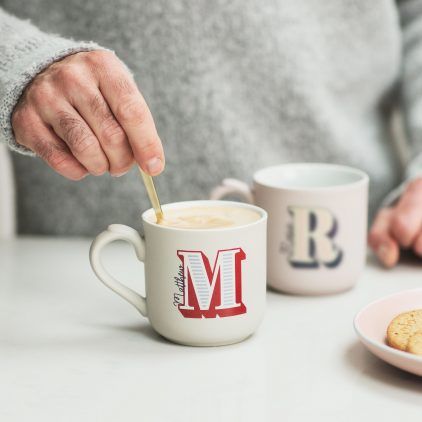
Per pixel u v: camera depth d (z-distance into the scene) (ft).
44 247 3.65
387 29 3.98
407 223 3.35
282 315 2.96
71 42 2.88
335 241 3.05
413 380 2.57
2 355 2.73
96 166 2.69
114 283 2.85
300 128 3.90
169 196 3.91
